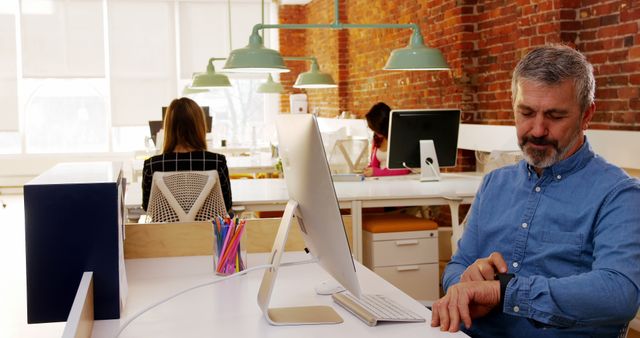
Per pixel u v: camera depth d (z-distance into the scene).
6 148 11.13
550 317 1.67
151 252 2.58
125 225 2.56
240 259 2.31
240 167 7.07
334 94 10.37
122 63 11.24
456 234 4.27
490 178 2.12
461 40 6.13
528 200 1.96
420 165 5.02
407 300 2.02
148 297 2.07
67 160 11.24
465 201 4.31
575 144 1.85
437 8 6.65
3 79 10.74
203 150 3.97
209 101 11.89
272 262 1.89
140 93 11.35
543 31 5.07
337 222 1.65
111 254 1.85
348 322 1.83
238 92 11.98
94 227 1.83
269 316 1.86
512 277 1.72
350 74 9.97
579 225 1.86
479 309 1.84
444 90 6.54
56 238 1.82
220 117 11.96
